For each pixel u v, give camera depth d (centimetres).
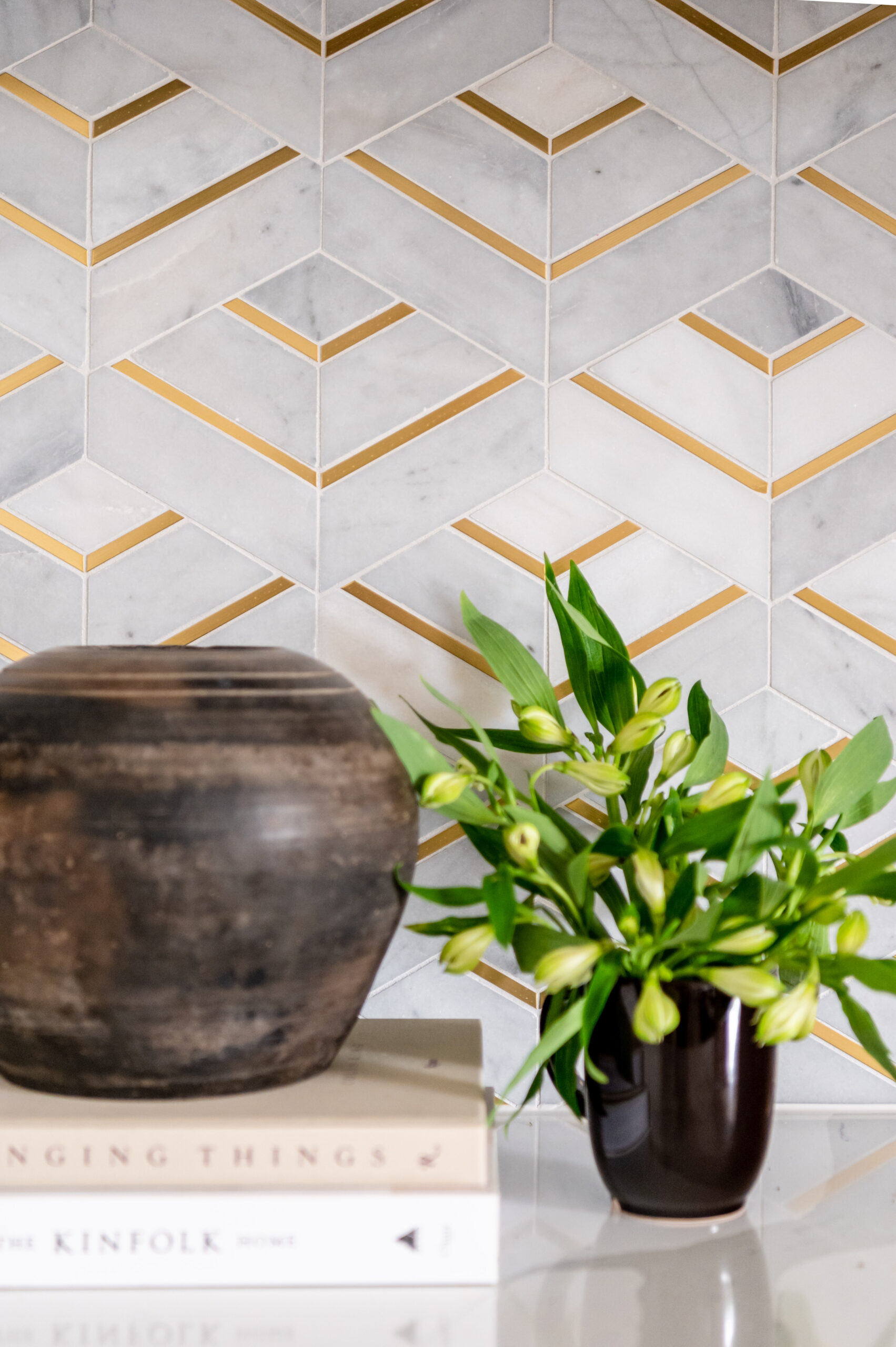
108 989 53
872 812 69
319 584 80
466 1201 53
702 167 82
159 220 80
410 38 81
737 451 82
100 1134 52
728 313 82
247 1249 52
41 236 79
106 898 52
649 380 82
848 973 58
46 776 53
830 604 82
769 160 82
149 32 80
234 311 80
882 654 82
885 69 83
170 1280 52
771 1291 54
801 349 82
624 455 81
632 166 82
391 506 81
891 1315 52
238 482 80
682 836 60
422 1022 74
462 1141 53
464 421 81
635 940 59
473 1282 53
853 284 82
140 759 52
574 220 81
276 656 60
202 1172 52
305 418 80
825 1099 82
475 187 81
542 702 71
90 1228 52
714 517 82
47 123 79
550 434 81
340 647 80
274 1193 52
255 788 53
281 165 80
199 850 52
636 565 81
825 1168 71
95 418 80
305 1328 50
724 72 82
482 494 81
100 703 54
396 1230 53
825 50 83
